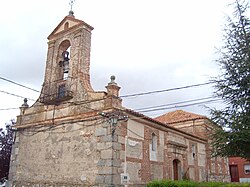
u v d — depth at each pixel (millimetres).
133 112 15617
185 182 14078
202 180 23109
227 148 12211
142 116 16328
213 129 13258
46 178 16203
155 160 17047
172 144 19375
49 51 19547
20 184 17641
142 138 16266
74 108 16297
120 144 14234
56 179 15625
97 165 13938
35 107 18812
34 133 18141
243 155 12109
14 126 19641
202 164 23828
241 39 12602
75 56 17516
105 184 13258
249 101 11539
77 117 15828
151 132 17359
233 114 12078
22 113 19531
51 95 17641
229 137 11852
